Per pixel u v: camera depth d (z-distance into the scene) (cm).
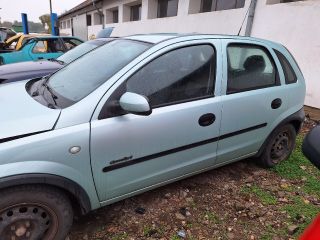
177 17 1070
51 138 200
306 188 338
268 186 336
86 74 265
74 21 2769
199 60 274
